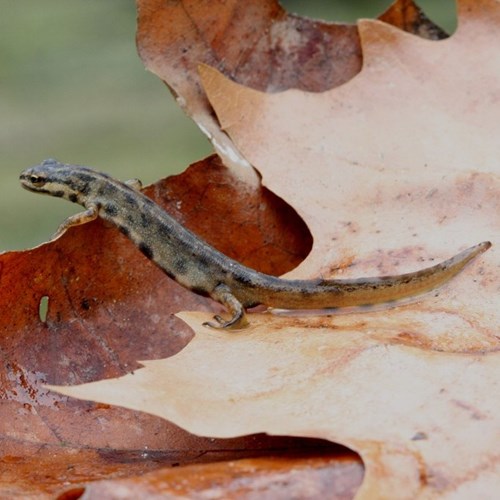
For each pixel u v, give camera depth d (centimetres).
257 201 46
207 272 45
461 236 45
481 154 46
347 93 47
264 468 40
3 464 42
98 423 42
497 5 47
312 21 49
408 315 43
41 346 43
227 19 48
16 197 71
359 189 46
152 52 48
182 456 42
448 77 47
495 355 42
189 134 78
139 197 45
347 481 40
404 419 41
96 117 82
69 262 44
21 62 92
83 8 103
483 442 41
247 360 42
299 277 45
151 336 44
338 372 42
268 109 47
